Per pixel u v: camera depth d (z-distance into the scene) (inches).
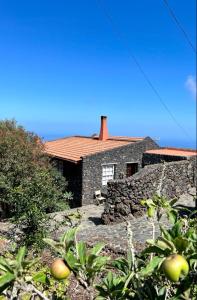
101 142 1091.9
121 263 100.1
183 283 82.5
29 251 334.3
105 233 530.6
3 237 394.3
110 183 638.5
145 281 92.9
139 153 1027.3
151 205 122.6
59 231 433.4
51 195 437.4
